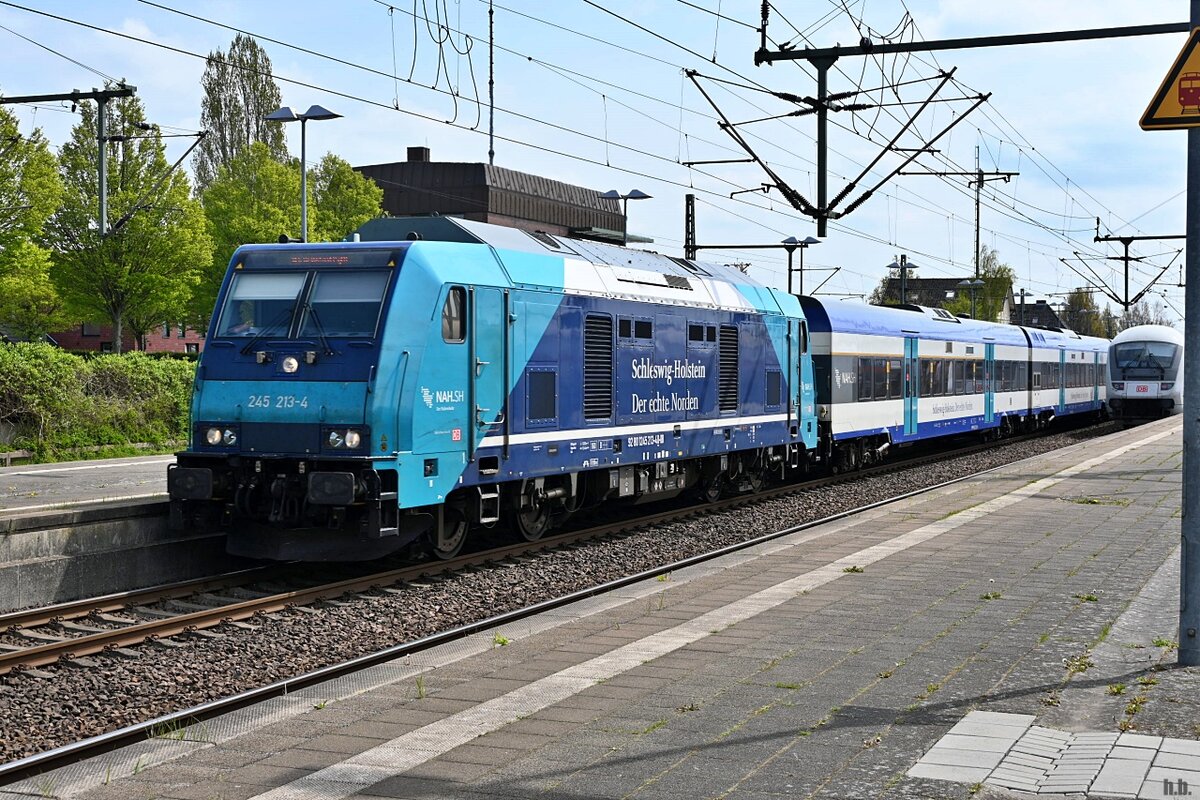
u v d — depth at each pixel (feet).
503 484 48.98
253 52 271.90
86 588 42.04
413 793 19.63
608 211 233.14
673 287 59.41
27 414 85.46
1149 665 27.25
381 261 42.80
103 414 91.45
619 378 54.19
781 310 71.41
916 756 21.01
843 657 28.55
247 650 33.78
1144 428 128.98
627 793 19.39
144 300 148.36
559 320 49.85
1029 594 36.50
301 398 42.11
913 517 57.06
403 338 41.88
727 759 21.01
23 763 22.59
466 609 40.04
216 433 43.50
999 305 258.37
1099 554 44.42
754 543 51.90
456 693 26.23
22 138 127.03
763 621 33.04
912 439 97.96
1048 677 26.37
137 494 61.05
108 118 144.97
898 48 52.39
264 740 23.13
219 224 168.45
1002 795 19.01
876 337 90.12
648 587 41.04
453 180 205.16
